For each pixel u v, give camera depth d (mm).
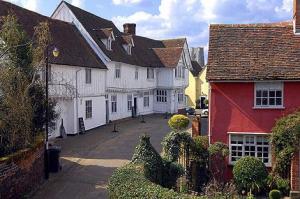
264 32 22781
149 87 50031
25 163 15500
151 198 10125
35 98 18875
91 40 37688
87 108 34219
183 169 17219
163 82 51969
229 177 20422
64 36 33375
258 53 21656
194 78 62000
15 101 15430
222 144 20234
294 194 18656
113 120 40969
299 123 18953
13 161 14328
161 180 15914
